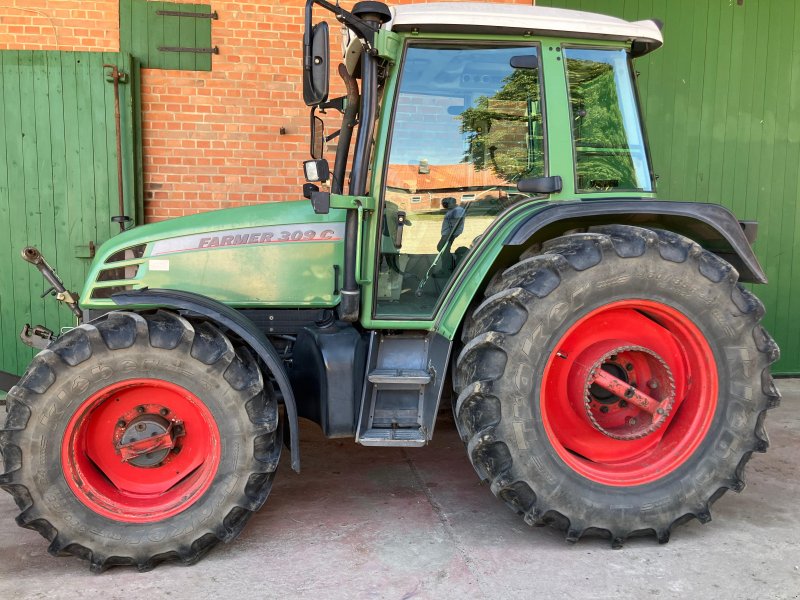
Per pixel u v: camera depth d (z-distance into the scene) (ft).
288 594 7.11
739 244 8.46
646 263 7.93
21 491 7.23
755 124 17.03
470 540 8.41
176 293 8.00
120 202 14.71
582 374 8.25
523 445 7.79
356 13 7.73
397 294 8.64
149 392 7.87
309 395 8.87
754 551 8.14
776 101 17.03
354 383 8.40
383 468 11.09
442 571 7.61
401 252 8.64
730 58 16.76
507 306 7.80
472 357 7.93
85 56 14.33
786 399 15.64
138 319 7.48
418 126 8.51
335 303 9.14
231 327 7.76
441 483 10.41
